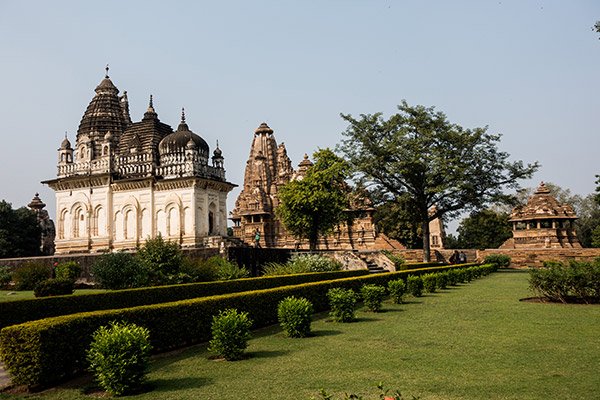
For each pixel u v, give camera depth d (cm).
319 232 5225
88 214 4453
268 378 1000
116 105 5112
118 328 1010
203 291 1950
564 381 905
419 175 4416
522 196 9200
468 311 1845
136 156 4400
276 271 2828
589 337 1281
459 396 838
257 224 6259
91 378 1091
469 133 4366
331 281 2188
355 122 4528
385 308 2059
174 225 4175
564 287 1980
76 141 5059
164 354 1302
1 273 3028
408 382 930
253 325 1656
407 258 5688
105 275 2355
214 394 905
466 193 4450
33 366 989
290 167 7075
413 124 4372
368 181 4512
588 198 9131
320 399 838
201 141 4412
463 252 5778
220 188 4497
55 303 1509
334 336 1445
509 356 1105
